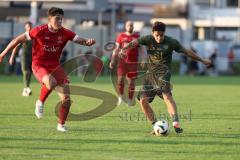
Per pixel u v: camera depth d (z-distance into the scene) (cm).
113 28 11762
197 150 2756
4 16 12700
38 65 3288
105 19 13162
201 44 12531
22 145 2836
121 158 2545
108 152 2683
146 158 2555
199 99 5644
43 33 3238
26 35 3256
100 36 11381
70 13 12975
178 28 12238
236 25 14275
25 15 12744
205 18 14212
